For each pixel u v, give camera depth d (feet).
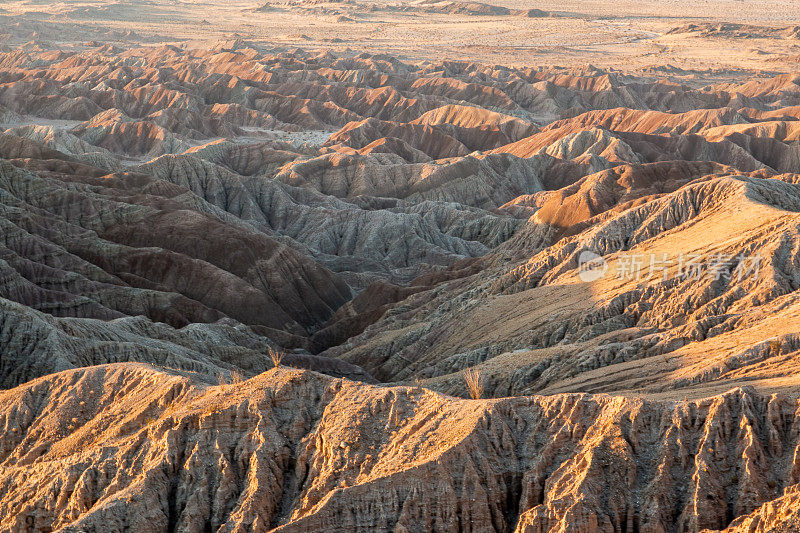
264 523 131.13
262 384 146.51
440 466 127.03
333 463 133.90
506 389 229.25
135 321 267.18
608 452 127.24
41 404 166.61
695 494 122.31
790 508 112.57
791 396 131.44
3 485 148.77
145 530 130.93
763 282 233.76
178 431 140.87
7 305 227.81
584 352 226.17
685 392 166.40
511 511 128.26
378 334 332.39
